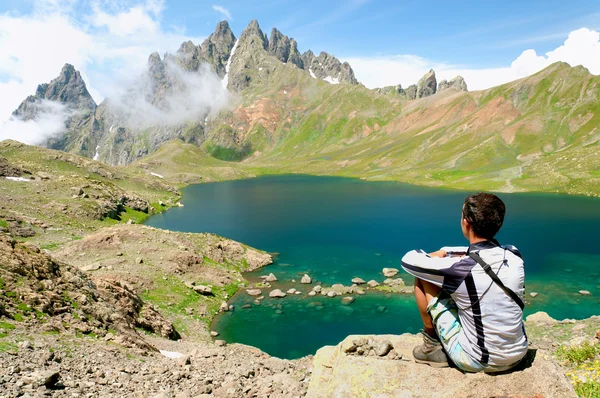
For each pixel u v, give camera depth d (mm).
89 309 22922
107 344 19062
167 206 150000
